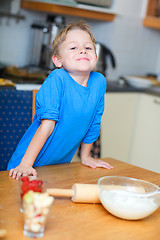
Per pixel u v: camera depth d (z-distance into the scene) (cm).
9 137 159
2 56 283
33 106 158
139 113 300
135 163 306
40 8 273
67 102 126
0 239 73
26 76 255
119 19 317
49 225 81
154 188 96
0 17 271
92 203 96
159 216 93
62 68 134
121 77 319
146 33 346
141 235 82
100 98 139
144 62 356
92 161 133
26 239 74
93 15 291
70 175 116
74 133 133
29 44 295
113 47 321
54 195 94
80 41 126
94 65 129
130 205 85
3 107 156
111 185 97
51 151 132
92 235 79
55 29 264
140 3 330
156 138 283
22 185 84
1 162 158
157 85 312
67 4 265
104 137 284
